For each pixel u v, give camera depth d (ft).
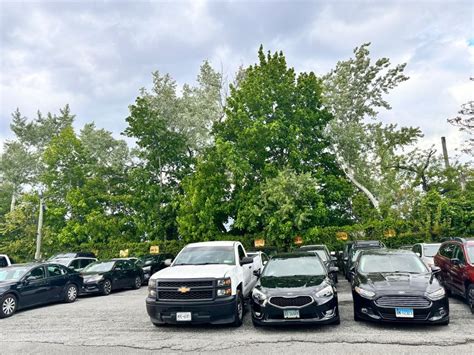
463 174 89.45
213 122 91.86
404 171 93.15
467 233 66.13
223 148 75.05
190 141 105.91
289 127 78.13
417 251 48.03
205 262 30.01
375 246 52.06
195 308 24.86
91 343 23.39
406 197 76.07
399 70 93.25
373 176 91.97
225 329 25.79
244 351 20.43
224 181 79.41
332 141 90.68
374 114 95.71
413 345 20.63
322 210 69.41
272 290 25.17
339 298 37.65
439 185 91.66
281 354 19.71
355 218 91.20
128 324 28.99
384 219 74.28
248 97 79.61
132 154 113.91
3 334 27.32
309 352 19.88
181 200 85.71
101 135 120.98
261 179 77.82
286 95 82.48
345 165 91.61
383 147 92.84
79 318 32.68
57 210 102.27
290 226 66.13
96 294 51.90
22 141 160.45
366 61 94.48
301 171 74.23
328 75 97.09
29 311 38.22
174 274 26.53
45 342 24.22
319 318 24.06
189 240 78.33
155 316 25.49
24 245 102.53
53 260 66.23
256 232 76.59
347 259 51.88
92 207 100.99
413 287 24.79
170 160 102.89
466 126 74.64
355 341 21.62
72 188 105.19
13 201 140.77
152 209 92.38
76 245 96.63
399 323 25.71
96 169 110.32
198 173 79.36
